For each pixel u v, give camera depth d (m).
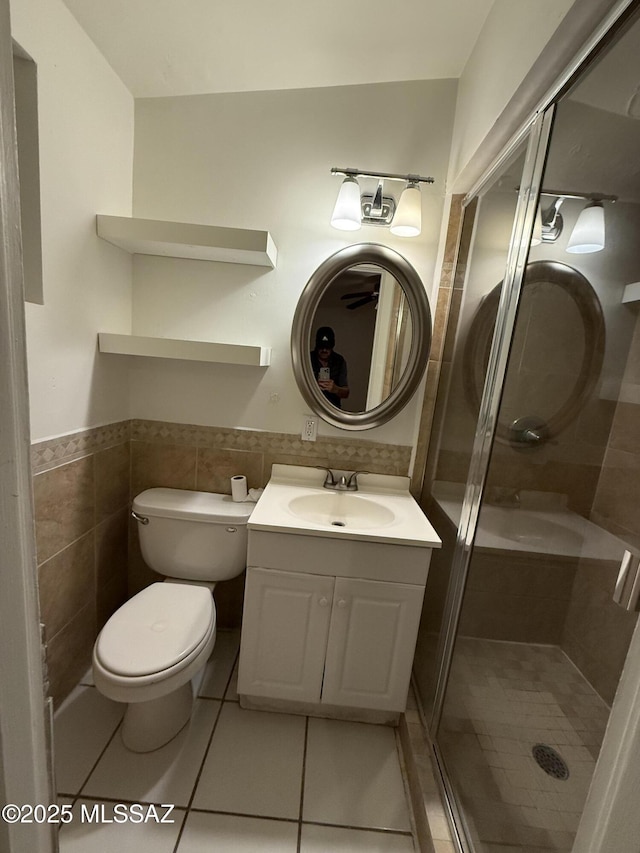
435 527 1.60
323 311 1.55
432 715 1.35
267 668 1.36
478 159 1.27
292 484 1.65
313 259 1.55
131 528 1.75
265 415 1.66
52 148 1.09
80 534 1.39
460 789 1.13
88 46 1.19
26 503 0.36
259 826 1.09
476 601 1.30
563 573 1.33
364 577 1.30
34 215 1.07
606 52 0.79
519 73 0.95
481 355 1.34
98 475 1.47
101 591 1.56
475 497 1.28
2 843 0.36
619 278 1.24
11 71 0.30
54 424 1.21
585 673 1.22
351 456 1.69
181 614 1.30
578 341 1.25
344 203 1.39
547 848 0.89
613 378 1.29
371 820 1.13
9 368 0.33
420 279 1.52
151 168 1.49
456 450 1.48
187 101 1.46
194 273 1.57
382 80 1.43
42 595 1.23
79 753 1.24
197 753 1.27
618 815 0.39
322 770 1.25
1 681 0.35
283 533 1.27
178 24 1.15
